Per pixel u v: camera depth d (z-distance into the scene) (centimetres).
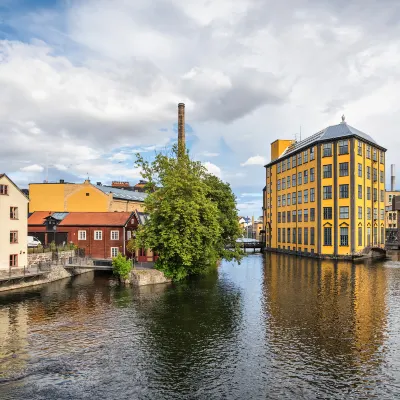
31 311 2620
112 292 3306
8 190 3672
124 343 1961
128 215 5328
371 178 6694
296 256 7044
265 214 9794
